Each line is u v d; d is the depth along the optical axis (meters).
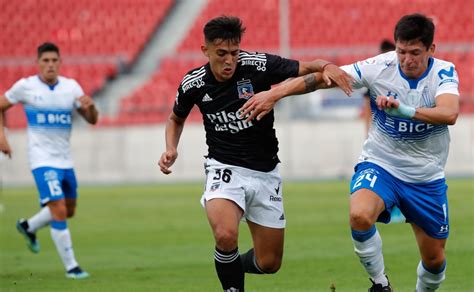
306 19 105.44
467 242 40.47
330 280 31.77
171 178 86.81
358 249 23.88
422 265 25.95
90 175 87.12
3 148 35.88
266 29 105.62
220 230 24.08
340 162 85.62
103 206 63.66
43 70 36.12
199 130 86.81
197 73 25.34
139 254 40.22
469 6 105.94
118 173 87.06
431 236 25.33
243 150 25.52
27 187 83.50
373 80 24.41
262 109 23.91
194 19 107.56
